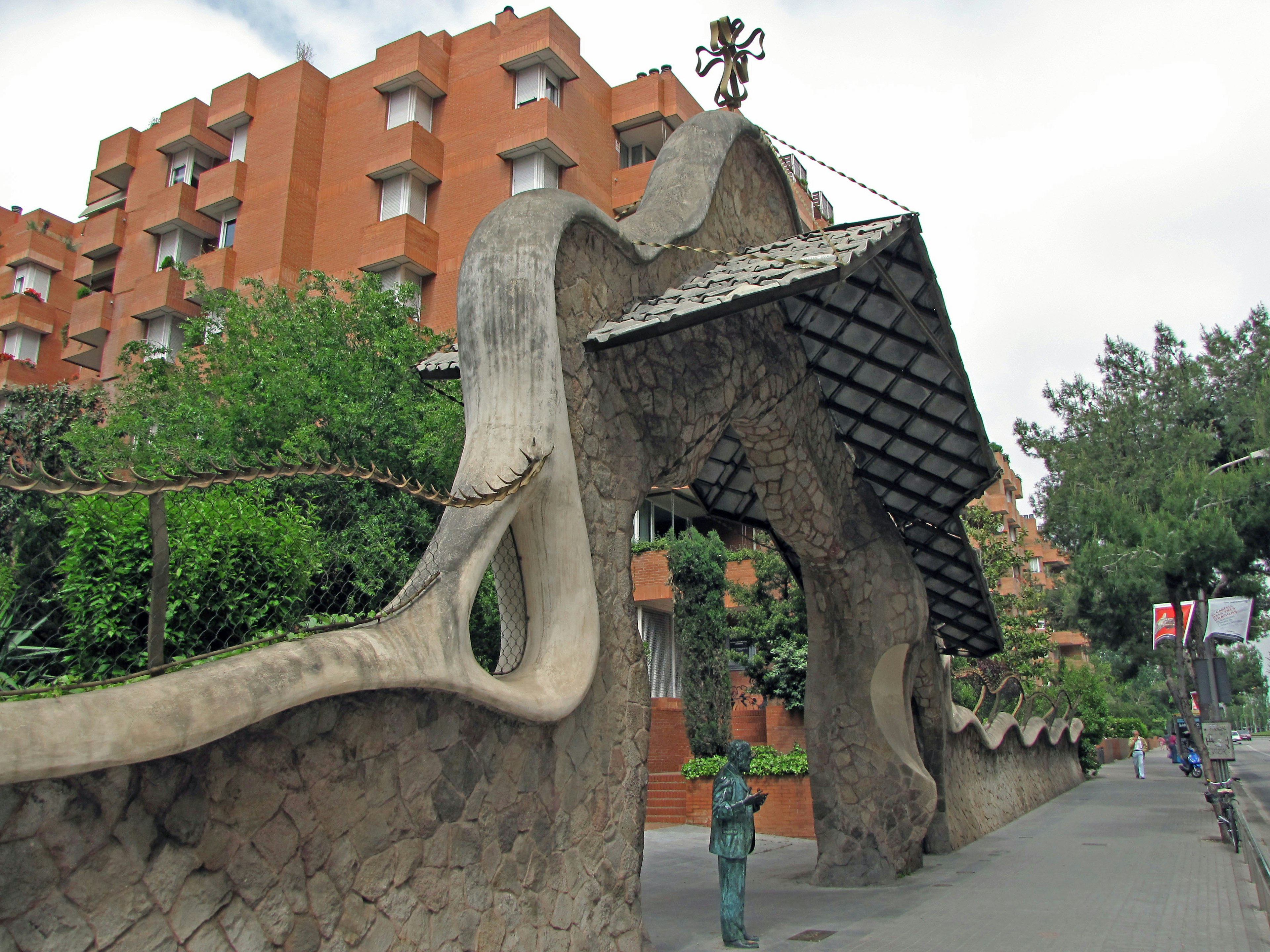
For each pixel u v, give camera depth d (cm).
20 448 1223
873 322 905
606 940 595
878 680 1093
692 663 1802
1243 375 1964
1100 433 2012
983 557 2223
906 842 1072
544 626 602
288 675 383
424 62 2498
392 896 438
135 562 584
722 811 743
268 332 1397
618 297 723
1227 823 1317
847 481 1100
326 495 1007
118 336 2609
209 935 352
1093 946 723
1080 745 2934
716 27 1028
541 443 591
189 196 2639
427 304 2405
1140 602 1770
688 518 2473
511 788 534
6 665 503
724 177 923
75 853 315
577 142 2509
